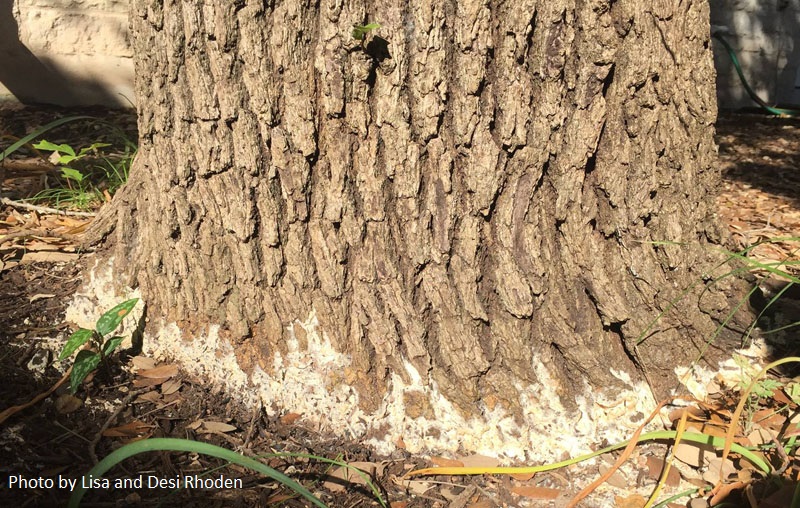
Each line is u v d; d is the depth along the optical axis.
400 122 0.87
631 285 0.95
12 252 1.30
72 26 2.57
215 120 0.91
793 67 3.62
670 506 0.84
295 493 0.85
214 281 0.98
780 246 1.62
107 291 1.09
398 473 0.89
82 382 0.99
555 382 0.94
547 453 0.91
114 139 2.21
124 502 0.82
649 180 0.92
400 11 0.83
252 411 0.96
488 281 0.92
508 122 0.86
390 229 0.91
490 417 0.93
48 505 0.80
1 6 2.51
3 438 0.89
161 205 0.98
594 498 0.86
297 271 0.94
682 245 0.96
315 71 0.87
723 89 3.59
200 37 0.89
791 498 0.80
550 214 0.92
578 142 0.88
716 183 0.99
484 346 0.93
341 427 0.94
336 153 0.89
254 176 0.92
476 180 0.88
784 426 0.93
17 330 1.08
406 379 0.93
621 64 0.88
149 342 1.05
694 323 0.99
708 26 0.92
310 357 0.95
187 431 0.93
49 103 2.63
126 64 2.64
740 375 1.00
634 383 0.97
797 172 2.44
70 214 1.49
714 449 0.91
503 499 0.86
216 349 1.00
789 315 1.08
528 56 0.86
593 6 0.84
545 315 0.93
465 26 0.83
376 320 0.92
